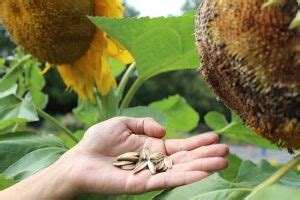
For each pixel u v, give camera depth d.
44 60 0.67
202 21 0.40
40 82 0.84
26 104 0.66
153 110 0.65
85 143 0.52
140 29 0.56
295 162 0.39
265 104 0.37
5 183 0.59
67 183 0.49
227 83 0.40
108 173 0.48
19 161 0.62
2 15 0.66
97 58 0.66
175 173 0.45
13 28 0.65
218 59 0.39
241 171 0.58
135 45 0.58
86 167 0.49
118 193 0.47
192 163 0.47
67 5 0.62
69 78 0.69
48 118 0.70
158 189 0.45
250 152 3.07
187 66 0.62
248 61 0.37
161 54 0.60
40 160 0.61
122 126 0.52
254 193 0.38
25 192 0.50
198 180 0.44
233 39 0.37
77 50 0.66
